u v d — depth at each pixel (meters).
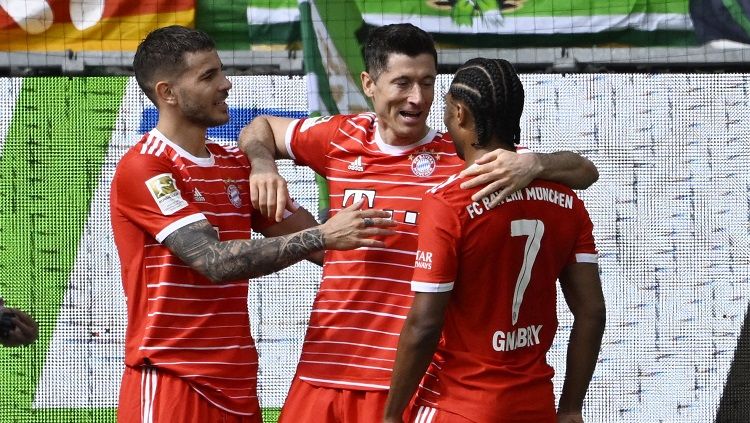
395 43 12.70
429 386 11.70
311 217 14.02
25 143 18.19
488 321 11.31
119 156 18.27
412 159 13.11
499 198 11.09
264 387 18.16
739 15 18.09
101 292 18.16
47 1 18.05
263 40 18.27
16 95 18.17
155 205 12.30
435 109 18.27
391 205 13.02
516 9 18.20
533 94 18.33
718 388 18.25
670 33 18.19
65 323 18.12
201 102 12.61
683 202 18.36
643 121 18.34
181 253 12.18
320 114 18.09
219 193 12.92
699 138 18.34
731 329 18.25
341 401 13.07
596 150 18.38
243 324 12.96
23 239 18.16
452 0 18.17
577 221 11.70
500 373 11.34
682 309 18.28
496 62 11.52
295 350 18.20
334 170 13.46
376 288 12.93
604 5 18.16
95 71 18.22
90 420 18.11
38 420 18.06
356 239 11.97
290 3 18.20
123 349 18.19
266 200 12.74
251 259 11.97
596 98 18.33
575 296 11.94
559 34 18.22
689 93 18.31
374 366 12.89
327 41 18.09
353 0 18.09
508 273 11.22
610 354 18.30
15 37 18.08
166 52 12.55
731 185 18.30
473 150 11.50
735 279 18.28
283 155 13.89
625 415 18.25
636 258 18.34
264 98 18.31
